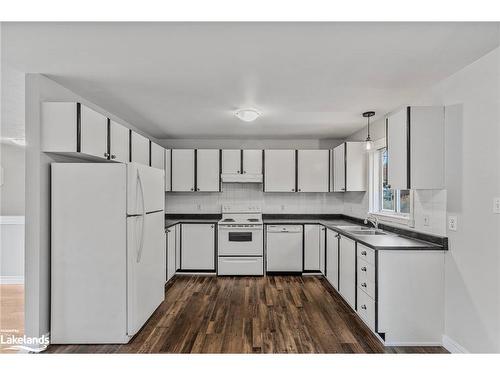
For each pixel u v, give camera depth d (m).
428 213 2.76
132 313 2.56
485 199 2.11
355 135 4.78
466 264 2.28
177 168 4.98
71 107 2.46
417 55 2.12
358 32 1.82
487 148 2.09
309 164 4.99
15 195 4.76
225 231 4.67
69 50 2.06
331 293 3.82
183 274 4.75
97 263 2.55
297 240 4.69
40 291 2.45
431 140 2.54
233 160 4.99
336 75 2.49
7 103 3.09
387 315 2.52
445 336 2.50
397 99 3.12
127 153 3.43
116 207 2.57
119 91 2.89
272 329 2.81
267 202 5.33
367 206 4.23
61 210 2.55
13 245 4.39
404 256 2.53
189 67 2.34
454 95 2.44
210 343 2.55
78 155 2.70
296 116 3.79
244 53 2.11
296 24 1.73
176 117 3.88
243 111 3.47
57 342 2.53
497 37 1.87
